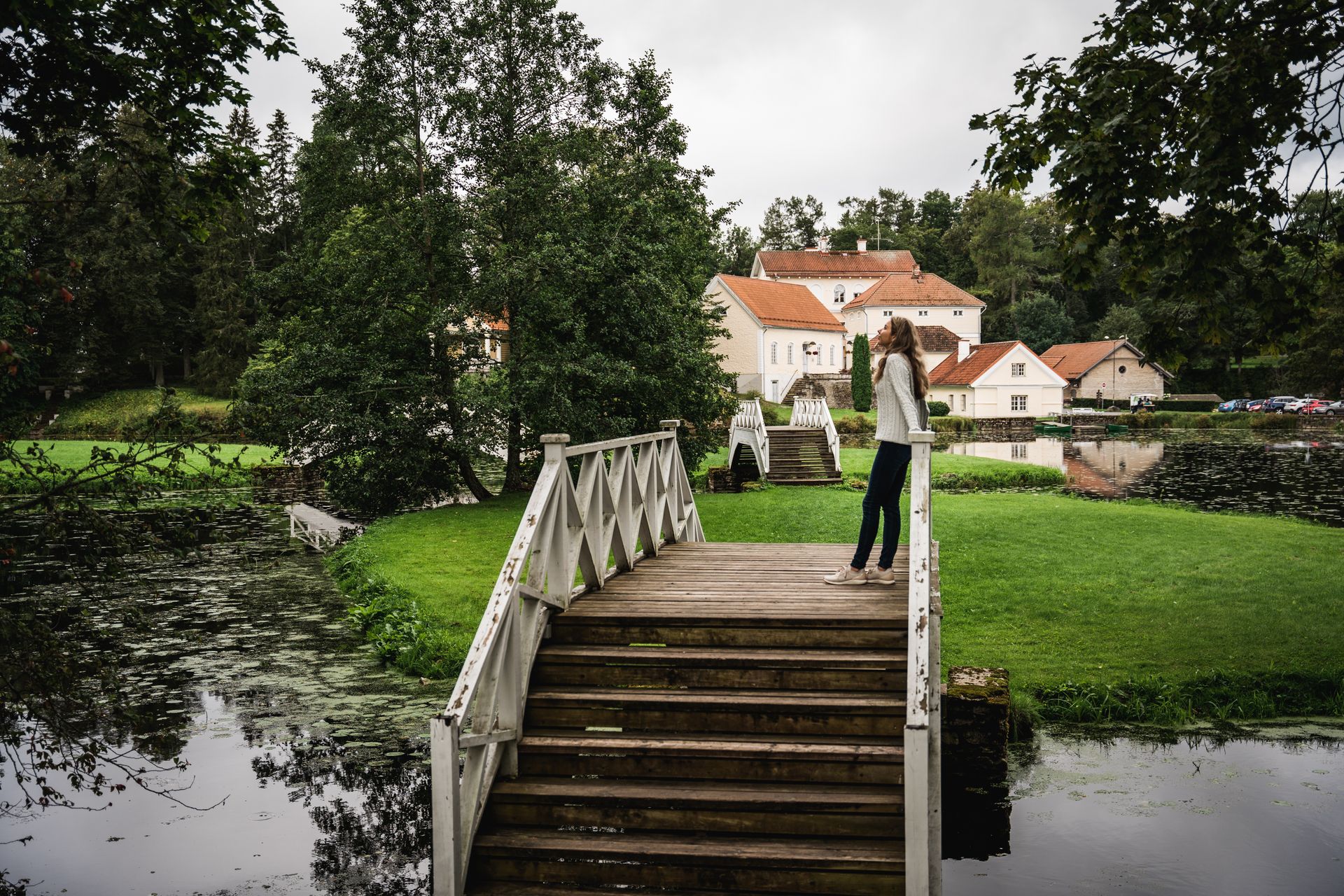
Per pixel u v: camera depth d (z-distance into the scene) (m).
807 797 4.50
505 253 20.73
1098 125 7.60
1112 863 5.32
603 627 5.69
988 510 18.61
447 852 4.14
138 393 60.91
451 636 10.48
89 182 7.36
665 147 23.59
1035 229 110.25
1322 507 21.73
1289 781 6.53
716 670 5.31
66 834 5.92
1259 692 8.32
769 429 30.23
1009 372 64.38
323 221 21.81
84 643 10.96
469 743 4.39
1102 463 36.09
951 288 79.12
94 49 6.71
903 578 6.73
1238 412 66.88
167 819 6.12
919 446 5.09
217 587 14.62
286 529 22.08
